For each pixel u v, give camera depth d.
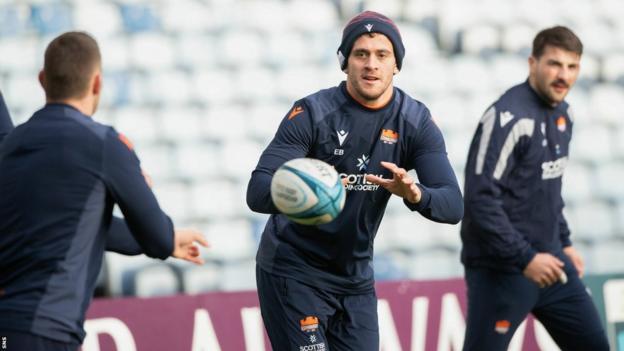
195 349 21.95
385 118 15.63
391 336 23.11
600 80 44.62
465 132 39.47
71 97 12.79
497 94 41.75
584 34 46.38
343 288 16.38
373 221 16.19
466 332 20.02
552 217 19.70
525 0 46.81
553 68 18.91
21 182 12.30
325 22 44.59
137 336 21.64
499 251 18.98
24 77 38.47
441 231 33.97
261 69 40.53
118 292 28.31
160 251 12.91
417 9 45.41
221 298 22.39
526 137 19.03
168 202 33.72
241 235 32.66
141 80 38.88
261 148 36.84
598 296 24.42
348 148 15.55
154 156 35.62
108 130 12.73
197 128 37.44
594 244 33.94
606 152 40.34
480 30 44.56
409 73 41.88
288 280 16.12
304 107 15.61
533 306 19.84
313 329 16.00
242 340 22.30
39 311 12.01
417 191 14.09
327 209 13.66
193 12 42.97
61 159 12.34
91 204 12.38
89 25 41.22
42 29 40.81
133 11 42.16
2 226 12.30
